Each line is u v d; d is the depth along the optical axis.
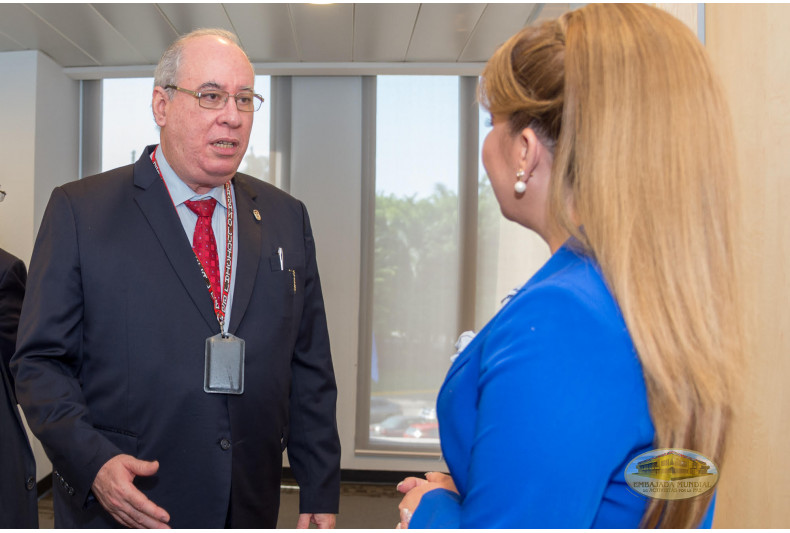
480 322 4.09
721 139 0.57
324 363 1.58
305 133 4.12
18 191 3.64
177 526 1.26
